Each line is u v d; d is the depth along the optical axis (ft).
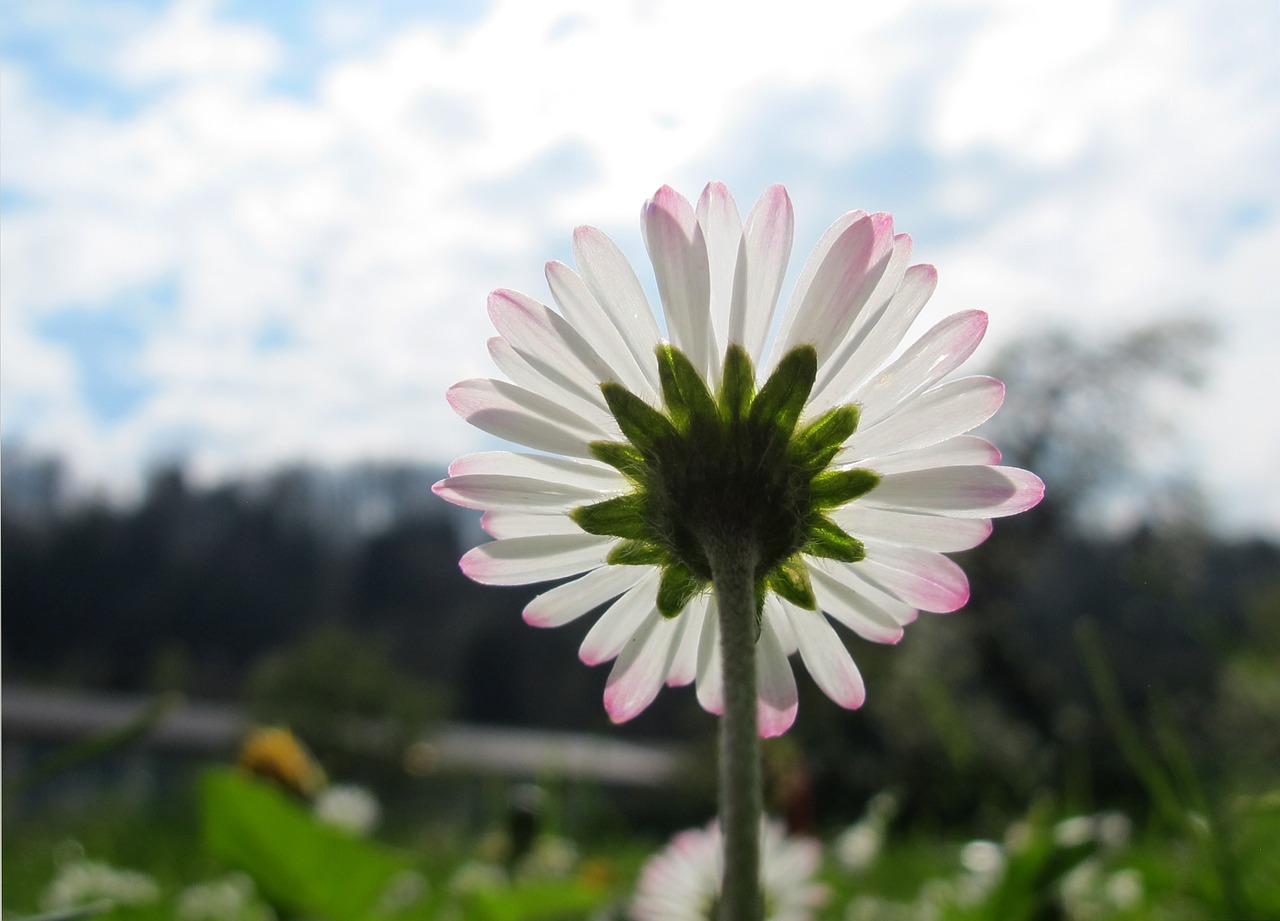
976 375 0.16
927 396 0.16
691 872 0.28
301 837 0.27
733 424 0.16
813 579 0.17
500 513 0.17
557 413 0.16
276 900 0.27
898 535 0.16
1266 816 0.26
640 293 0.16
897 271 0.16
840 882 0.43
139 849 0.62
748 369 0.16
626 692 0.17
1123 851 0.35
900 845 0.59
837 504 0.16
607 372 0.16
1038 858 0.26
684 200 0.16
